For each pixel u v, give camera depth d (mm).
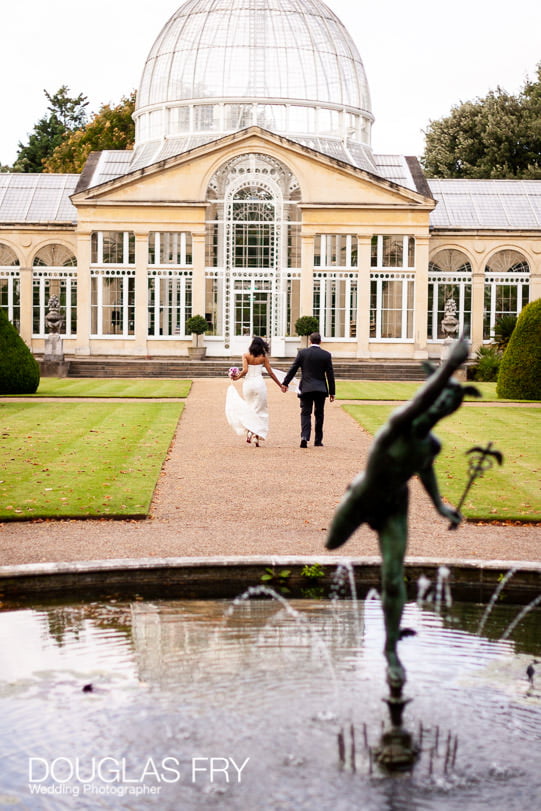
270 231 52062
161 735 7539
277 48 55719
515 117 72812
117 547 12469
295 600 10789
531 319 34094
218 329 52219
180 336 51281
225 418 26859
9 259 53312
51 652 9133
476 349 52812
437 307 53156
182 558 11312
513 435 23609
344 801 6676
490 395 36188
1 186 56438
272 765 7133
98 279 51156
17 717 7797
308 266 50531
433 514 14961
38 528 13656
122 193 50125
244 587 11172
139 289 50625
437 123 76938
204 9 57219
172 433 23141
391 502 7738
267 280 52125
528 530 13898
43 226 52219
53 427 23969
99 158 58281
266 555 11711
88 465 18562
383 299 51469
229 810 6543
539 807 6625
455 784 6898
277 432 24391
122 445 21125
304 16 57000
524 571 11141
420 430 7441
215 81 55375
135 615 10219
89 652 9133
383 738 7527
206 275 52000
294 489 16672
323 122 56094
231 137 49625
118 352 51031
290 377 21594
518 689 8492
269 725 7711
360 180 50219
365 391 37031
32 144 95625
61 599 10750
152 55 58719
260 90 55156
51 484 16625
